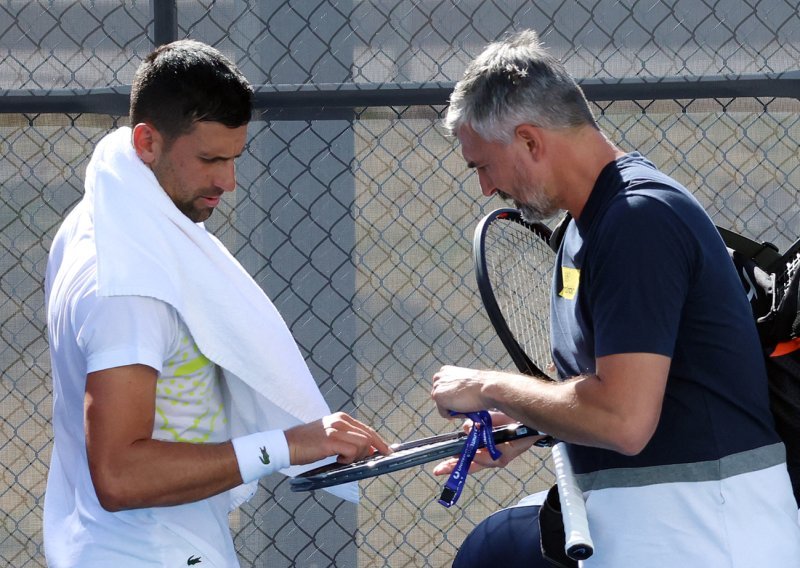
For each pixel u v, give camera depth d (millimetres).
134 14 14281
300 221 12078
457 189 14539
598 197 6637
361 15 13617
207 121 6668
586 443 6348
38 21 14250
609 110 11844
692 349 6504
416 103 10734
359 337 13195
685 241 6305
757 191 14641
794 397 6996
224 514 7344
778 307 7078
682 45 13680
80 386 6723
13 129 15016
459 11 13047
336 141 12102
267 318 7078
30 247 14398
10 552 14555
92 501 6816
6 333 15375
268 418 7367
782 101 11797
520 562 8039
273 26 11883
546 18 13977
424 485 14500
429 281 14648
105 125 11602
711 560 6441
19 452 15367
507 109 6699
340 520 12344
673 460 6559
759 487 6562
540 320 8836
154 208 6652
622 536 6645
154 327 6477
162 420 6832
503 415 8242
